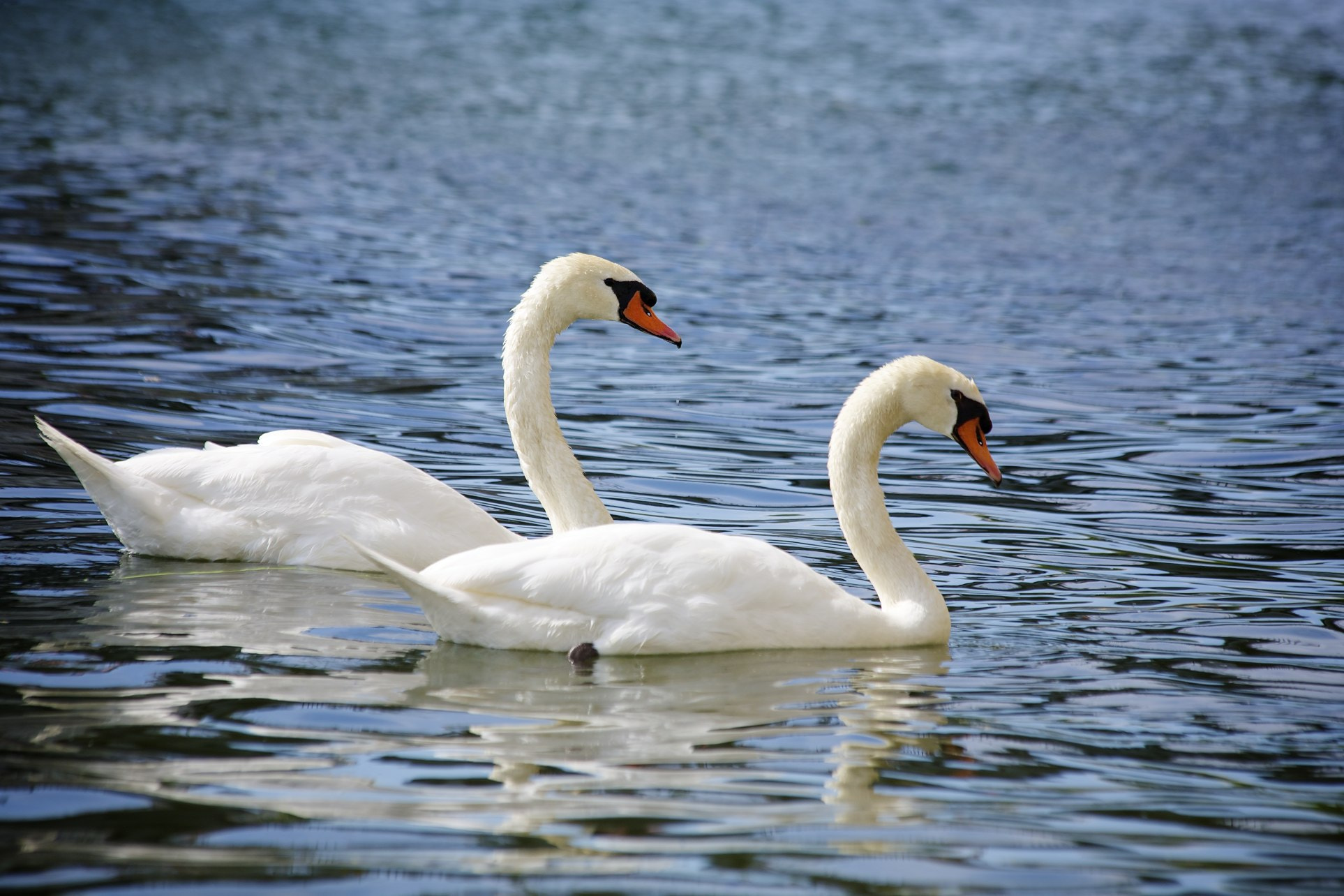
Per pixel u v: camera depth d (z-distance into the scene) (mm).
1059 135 48875
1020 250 32406
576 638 9875
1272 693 9312
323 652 9602
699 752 8047
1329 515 14281
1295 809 7445
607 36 69062
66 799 7055
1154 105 54812
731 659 9906
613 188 37781
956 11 80812
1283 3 86188
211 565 11664
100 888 6219
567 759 7855
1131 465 16391
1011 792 7598
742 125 48938
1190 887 6566
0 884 6223
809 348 22562
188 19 68562
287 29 66812
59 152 36500
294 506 11836
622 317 12641
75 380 17562
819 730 8469
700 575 10062
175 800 7098
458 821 6988
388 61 59219
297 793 7227
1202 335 24172
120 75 51781
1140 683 9500
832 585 10500
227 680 8891
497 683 9156
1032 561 12758
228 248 27094
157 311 21703
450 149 42156
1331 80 60938
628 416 18266
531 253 28969
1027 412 18984
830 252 31391
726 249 31078
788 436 17438
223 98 48250
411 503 11961
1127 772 7902
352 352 20500
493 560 10016
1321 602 11484
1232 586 11938
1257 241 33781
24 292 22109
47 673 8867
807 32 71875
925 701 9078
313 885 6320
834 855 6789
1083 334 24172
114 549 11938
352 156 39844
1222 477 15828
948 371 11211
